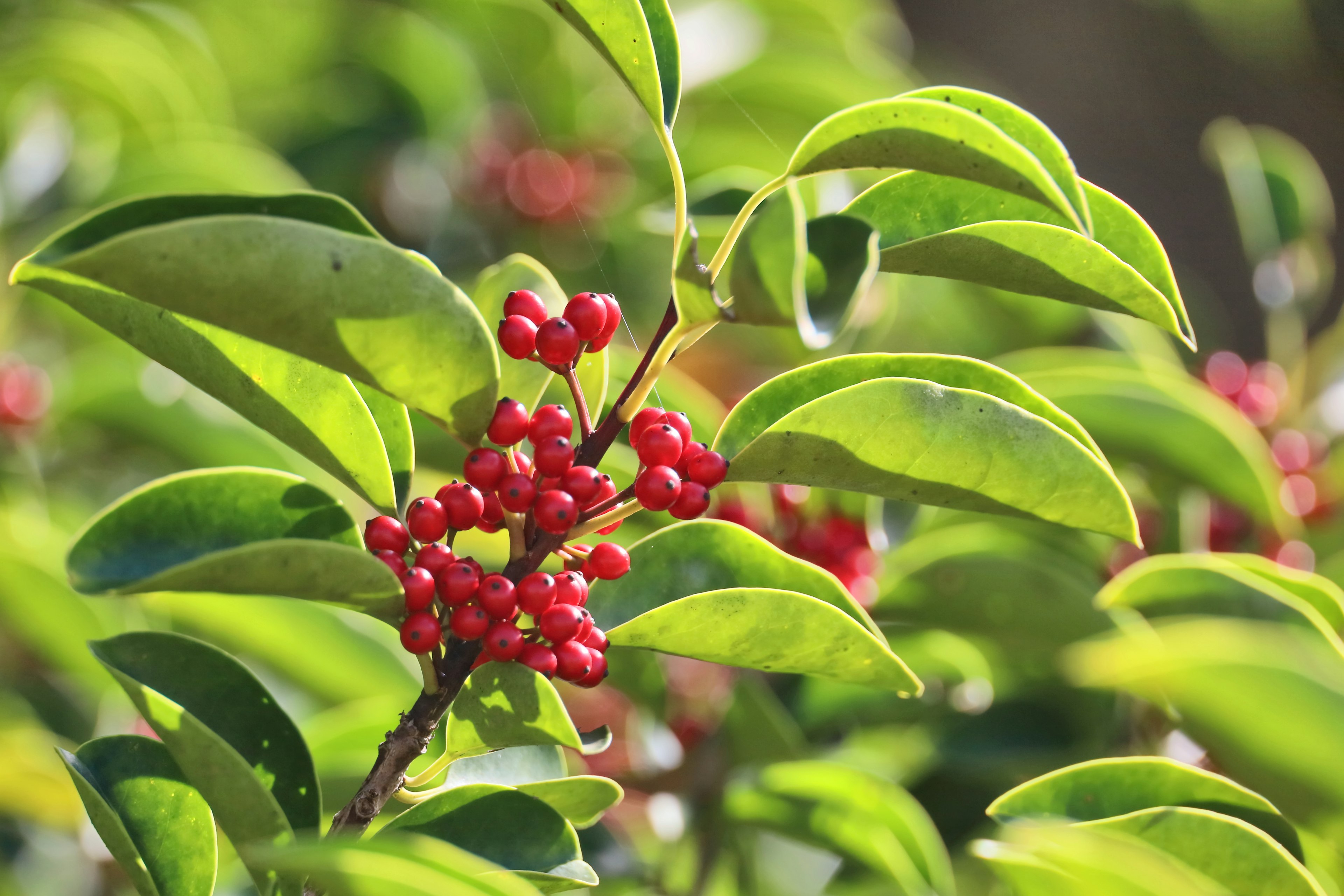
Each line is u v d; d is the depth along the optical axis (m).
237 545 0.84
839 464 0.86
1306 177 1.30
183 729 0.83
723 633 0.86
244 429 1.10
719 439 0.88
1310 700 0.90
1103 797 0.91
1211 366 1.20
